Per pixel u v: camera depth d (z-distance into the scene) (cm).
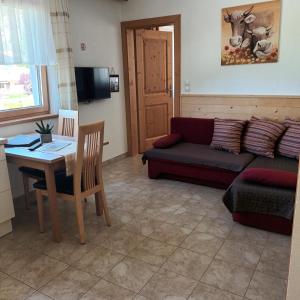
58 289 200
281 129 349
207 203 324
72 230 276
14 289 201
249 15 367
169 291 196
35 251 244
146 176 413
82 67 395
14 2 303
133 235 264
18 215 309
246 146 363
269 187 255
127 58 471
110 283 205
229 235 260
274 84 372
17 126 331
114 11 449
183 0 407
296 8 341
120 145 495
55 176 277
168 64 530
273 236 257
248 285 199
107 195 350
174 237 259
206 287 198
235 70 393
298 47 349
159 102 534
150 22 439
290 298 89
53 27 344
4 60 302
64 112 338
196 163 352
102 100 446
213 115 421
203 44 407
